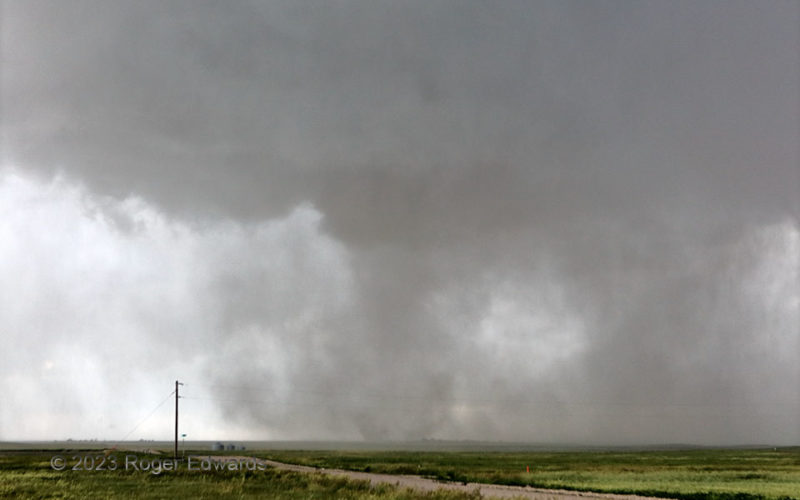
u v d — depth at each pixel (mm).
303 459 124875
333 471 79938
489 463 113188
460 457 151000
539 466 99062
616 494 50625
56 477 56906
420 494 42750
